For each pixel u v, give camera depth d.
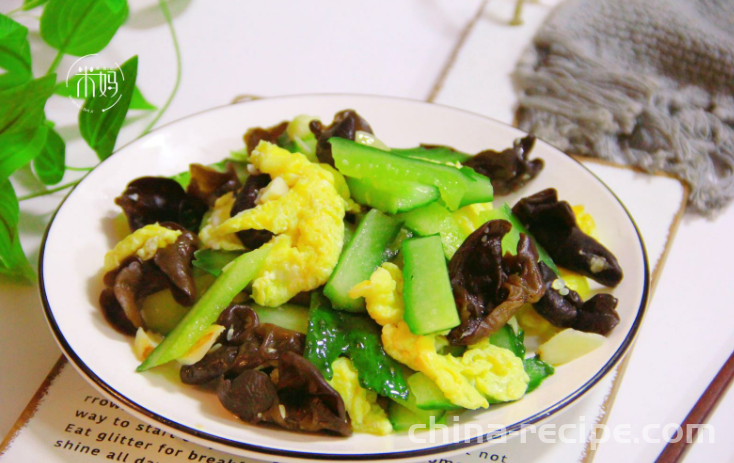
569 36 0.47
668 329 0.33
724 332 0.33
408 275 0.28
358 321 0.29
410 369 0.28
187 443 0.28
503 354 0.29
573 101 0.44
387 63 0.48
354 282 0.29
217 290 0.29
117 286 0.29
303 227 0.30
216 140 0.36
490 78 0.47
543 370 0.29
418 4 0.54
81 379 0.29
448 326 0.27
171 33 0.47
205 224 0.32
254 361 0.28
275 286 0.29
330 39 0.50
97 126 0.35
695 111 0.44
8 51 0.35
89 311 0.29
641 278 0.31
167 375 0.28
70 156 0.40
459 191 0.31
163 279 0.30
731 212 0.40
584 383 0.27
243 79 0.46
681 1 0.50
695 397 0.31
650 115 0.42
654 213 0.38
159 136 0.35
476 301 0.28
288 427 0.27
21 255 0.32
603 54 0.47
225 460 0.27
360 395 0.28
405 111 0.38
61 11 0.36
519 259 0.29
